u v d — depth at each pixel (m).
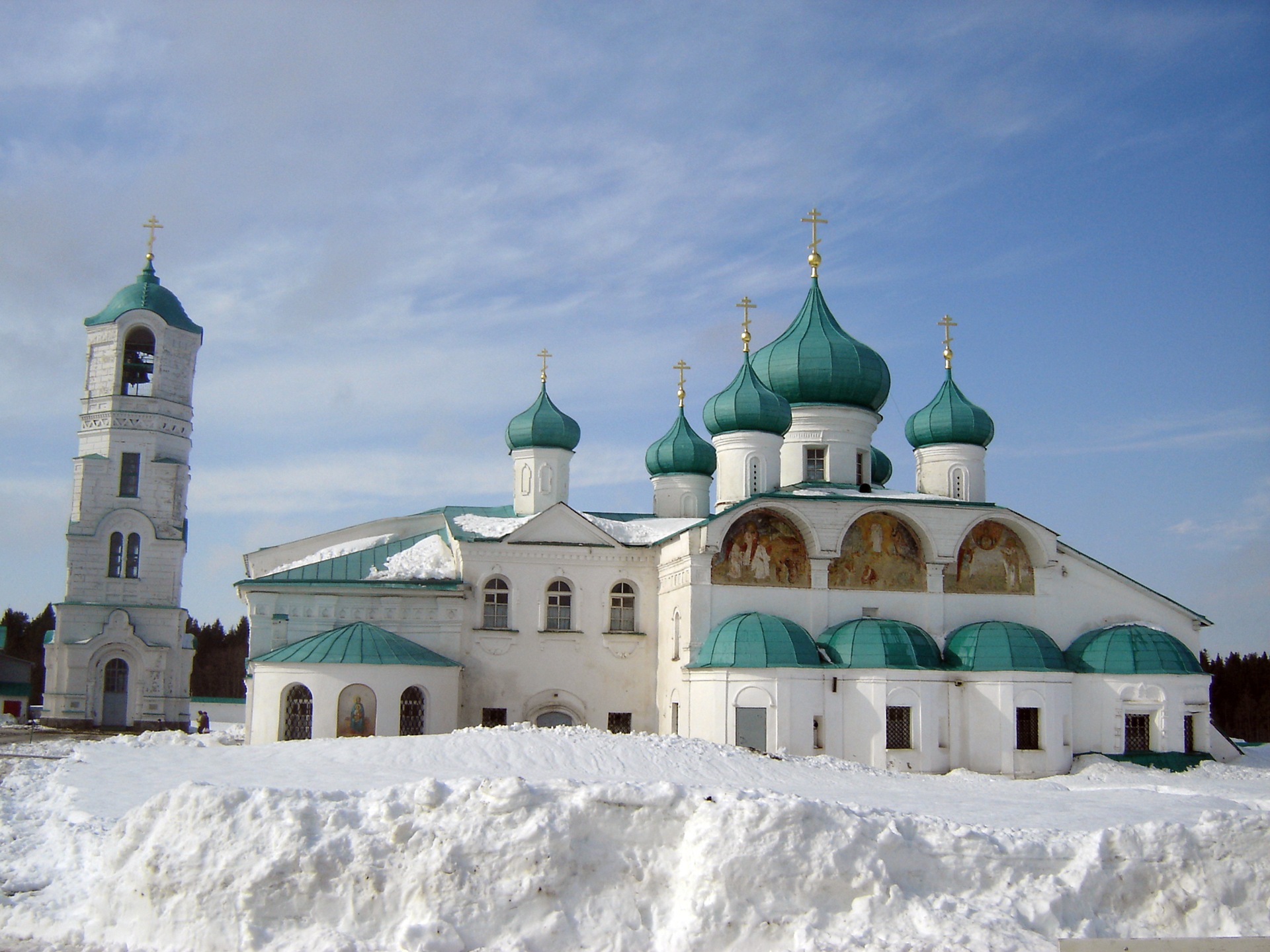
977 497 61.69
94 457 77.06
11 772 36.09
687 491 68.44
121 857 22.77
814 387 59.72
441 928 21.06
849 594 53.41
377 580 55.72
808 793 35.16
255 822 22.45
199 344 81.62
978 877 23.42
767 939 21.62
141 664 75.19
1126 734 51.59
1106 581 55.91
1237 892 23.95
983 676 49.91
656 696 57.00
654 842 23.05
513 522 60.12
